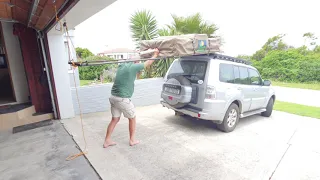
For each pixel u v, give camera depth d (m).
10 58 5.10
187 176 2.44
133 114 3.20
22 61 5.27
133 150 3.17
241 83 4.39
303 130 4.25
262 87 5.00
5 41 4.99
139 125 4.50
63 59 4.86
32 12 3.11
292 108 6.48
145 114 5.55
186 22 7.18
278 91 10.52
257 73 5.09
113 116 3.21
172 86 4.00
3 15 4.22
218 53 4.18
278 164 2.78
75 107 5.42
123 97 3.03
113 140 3.59
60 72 4.87
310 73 13.56
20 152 3.15
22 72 5.31
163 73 7.34
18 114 4.52
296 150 3.24
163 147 3.29
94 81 10.23
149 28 7.73
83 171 2.56
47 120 4.87
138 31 7.71
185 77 3.98
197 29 7.15
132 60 2.77
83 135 3.83
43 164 2.76
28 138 3.76
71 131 4.10
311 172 2.59
